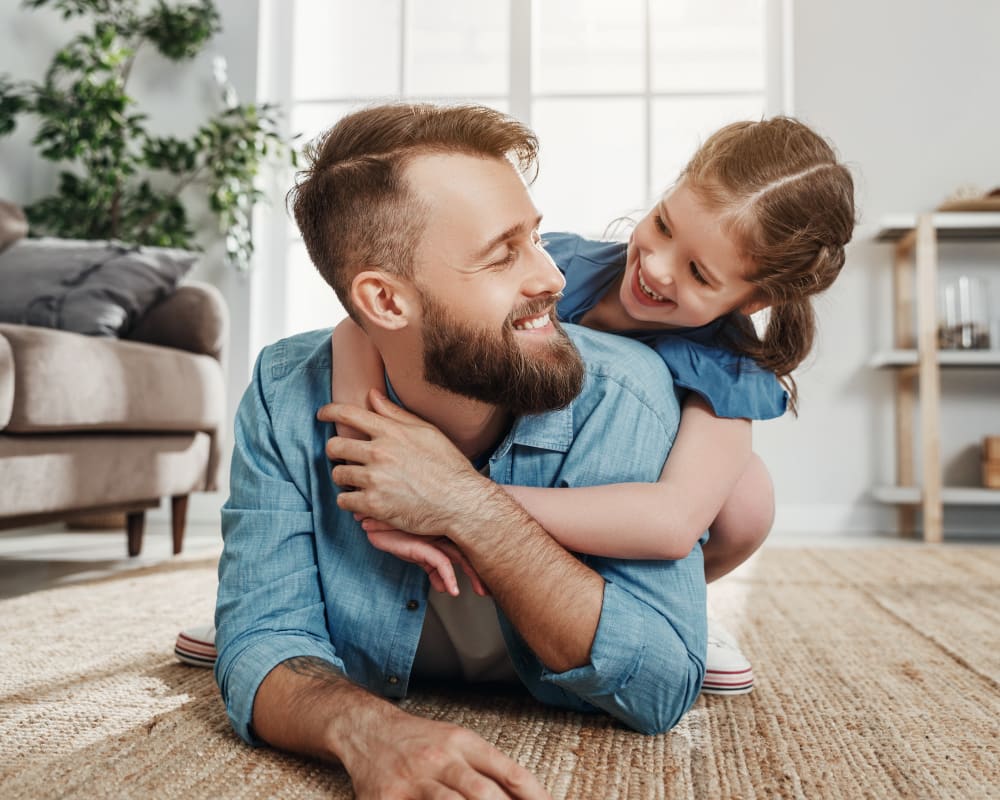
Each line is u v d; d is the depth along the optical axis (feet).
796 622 4.99
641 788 2.37
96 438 6.49
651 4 11.58
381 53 11.94
